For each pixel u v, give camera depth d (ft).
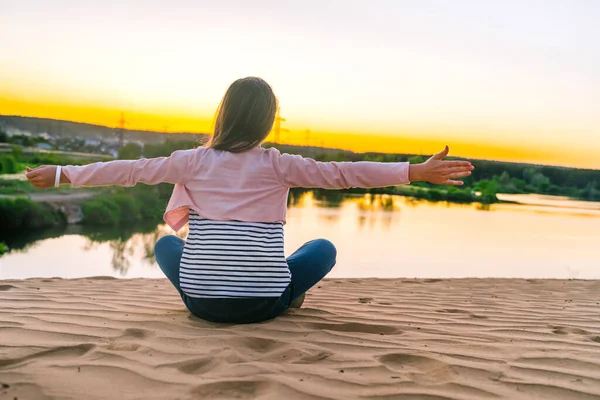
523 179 118.52
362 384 6.77
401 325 10.23
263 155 9.01
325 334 9.07
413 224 66.44
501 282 19.89
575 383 7.08
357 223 65.92
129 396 6.28
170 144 87.30
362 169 8.75
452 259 39.88
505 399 6.49
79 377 6.86
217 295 8.77
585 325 10.97
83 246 49.62
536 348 8.73
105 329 9.20
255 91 9.02
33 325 9.45
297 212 79.20
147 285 15.47
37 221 61.82
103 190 75.41
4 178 84.12
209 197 8.86
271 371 7.15
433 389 6.72
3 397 6.19
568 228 64.85
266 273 8.86
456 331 9.89
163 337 8.63
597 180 114.01
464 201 120.16
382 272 33.65
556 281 20.47
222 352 7.85
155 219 73.31
